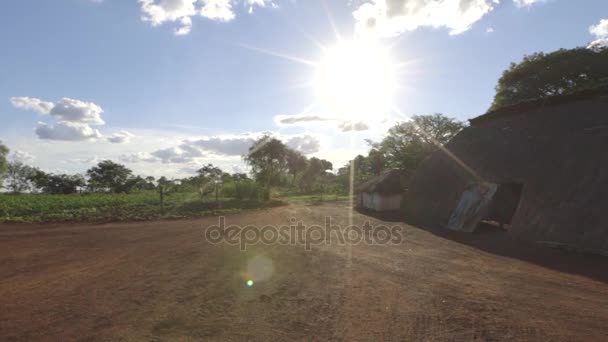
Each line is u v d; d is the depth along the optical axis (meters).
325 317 5.02
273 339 4.33
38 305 5.66
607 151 10.82
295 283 6.75
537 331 4.36
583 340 4.10
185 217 20.03
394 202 23.84
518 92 30.58
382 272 7.52
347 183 56.38
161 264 8.46
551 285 6.41
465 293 5.96
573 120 13.34
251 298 5.89
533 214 11.53
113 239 12.36
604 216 9.37
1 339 4.43
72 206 26.92
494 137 17.27
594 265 7.90
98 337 4.44
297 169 60.91
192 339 4.35
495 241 11.34
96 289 6.48
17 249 10.57
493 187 14.41
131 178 63.88
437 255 9.34
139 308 5.46
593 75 26.44
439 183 19.20
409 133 33.81
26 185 66.62
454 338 4.24
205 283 6.80
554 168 12.21
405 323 4.73
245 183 36.19
